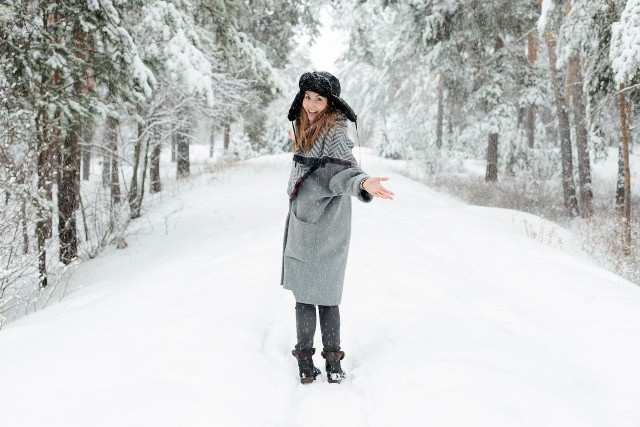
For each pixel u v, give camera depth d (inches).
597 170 878.4
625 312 141.1
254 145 1104.8
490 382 85.7
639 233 327.3
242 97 529.7
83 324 122.5
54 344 107.2
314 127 89.8
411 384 87.4
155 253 327.0
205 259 209.8
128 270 290.8
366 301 139.3
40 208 242.2
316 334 118.7
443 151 876.0
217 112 484.4
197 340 102.0
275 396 85.2
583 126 520.7
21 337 123.2
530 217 373.1
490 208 403.5
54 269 282.8
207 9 422.6
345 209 94.7
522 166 829.8
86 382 86.1
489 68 722.8
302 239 92.9
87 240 341.7
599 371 109.0
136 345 102.3
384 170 800.9
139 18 358.6
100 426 72.2
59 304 192.5
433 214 357.4
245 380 86.0
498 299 162.4
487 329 119.0
